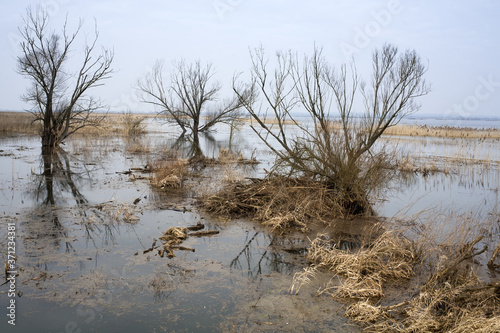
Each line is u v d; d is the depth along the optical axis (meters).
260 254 6.58
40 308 4.63
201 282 5.43
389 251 6.34
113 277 5.49
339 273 5.82
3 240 6.80
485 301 4.64
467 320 4.03
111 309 4.66
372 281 5.29
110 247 6.65
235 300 4.95
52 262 5.95
